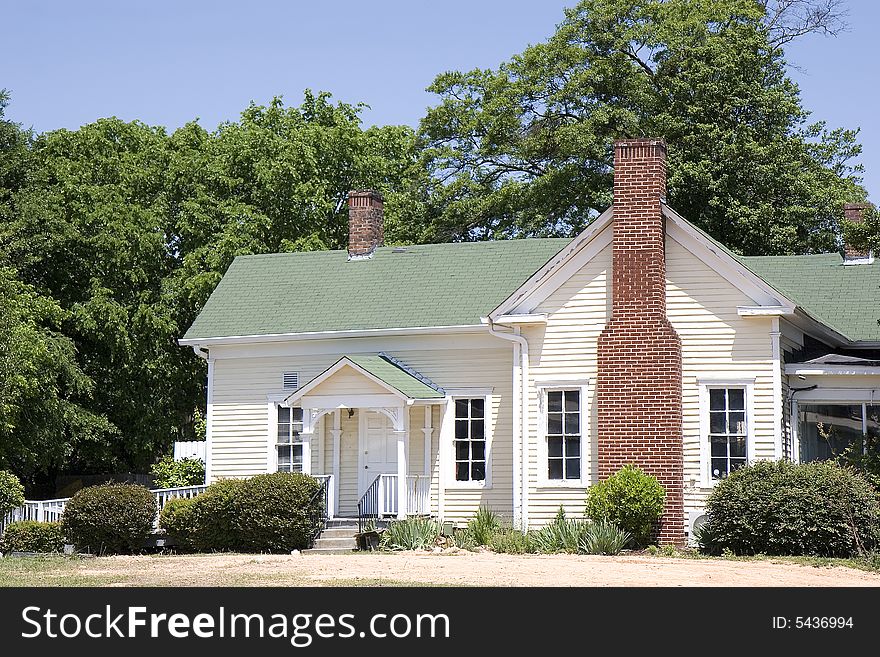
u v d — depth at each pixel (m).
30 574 21.91
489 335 29.84
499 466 29.31
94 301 41.50
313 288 32.97
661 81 42.84
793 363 27.33
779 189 41.31
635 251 26.83
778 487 23.94
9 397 33.25
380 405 28.81
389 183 49.69
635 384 26.47
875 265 32.06
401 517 28.33
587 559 23.52
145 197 44.81
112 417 43.47
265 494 26.89
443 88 47.56
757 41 42.44
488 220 46.66
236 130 46.16
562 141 43.25
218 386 32.09
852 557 23.14
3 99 45.84
